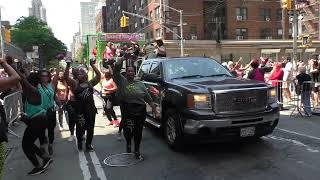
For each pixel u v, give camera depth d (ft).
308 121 39.88
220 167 24.23
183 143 27.84
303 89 43.55
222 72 31.42
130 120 26.81
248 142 30.32
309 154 26.45
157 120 31.63
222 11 192.75
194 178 22.36
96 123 42.63
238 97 25.67
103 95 40.22
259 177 22.04
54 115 28.63
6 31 107.86
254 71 43.39
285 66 60.08
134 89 26.68
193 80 28.99
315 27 191.83
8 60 30.48
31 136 24.43
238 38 194.80
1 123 16.79
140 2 216.33
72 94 32.30
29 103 24.29
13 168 26.35
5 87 14.57
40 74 26.16
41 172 24.77
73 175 24.08
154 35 189.26
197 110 25.72
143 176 23.17
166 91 29.12
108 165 25.84
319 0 188.14
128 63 44.73
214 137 25.70
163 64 31.76
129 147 28.32
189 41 181.47
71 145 32.32
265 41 193.57
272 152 27.25
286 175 22.21
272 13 199.72
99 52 81.51
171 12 179.93
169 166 24.91
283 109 49.06
